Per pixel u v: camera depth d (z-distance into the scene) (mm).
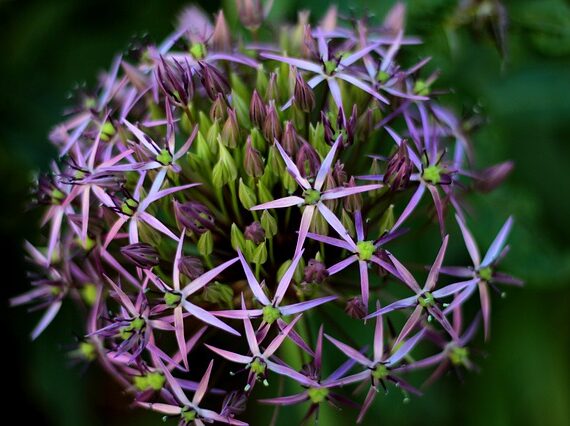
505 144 304
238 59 257
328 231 242
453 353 251
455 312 249
